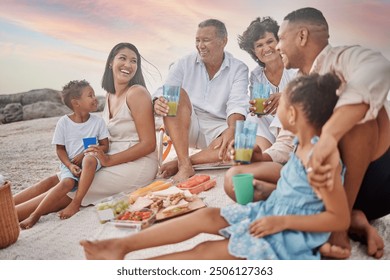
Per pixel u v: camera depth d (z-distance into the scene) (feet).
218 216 5.97
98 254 5.89
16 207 8.52
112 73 9.68
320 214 5.57
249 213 5.95
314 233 5.74
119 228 7.55
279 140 8.14
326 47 6.74
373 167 6.56
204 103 10.49
